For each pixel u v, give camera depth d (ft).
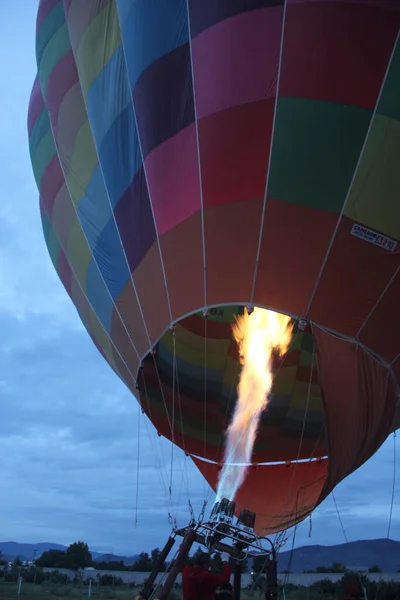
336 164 31.01
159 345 45.65
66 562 164.25
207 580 22.63
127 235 36.94
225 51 32.94
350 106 30.86
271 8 32.35
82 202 40.88
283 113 31.53
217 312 47.52
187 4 35.04
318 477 48.44
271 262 31.55
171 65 34.76
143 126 35.73
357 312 31.27
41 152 46.96
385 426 32.60
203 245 32.71
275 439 50.52
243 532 30.73
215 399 50.01
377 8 30.63
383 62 30.63
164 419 47.78
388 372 31.76
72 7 42.37
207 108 33.06
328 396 30.60
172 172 34.01
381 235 31.01
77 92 42.83
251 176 31.89
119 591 88.33
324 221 31.17
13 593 75.10
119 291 37.99
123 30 38.04
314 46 31.24
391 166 30.78
